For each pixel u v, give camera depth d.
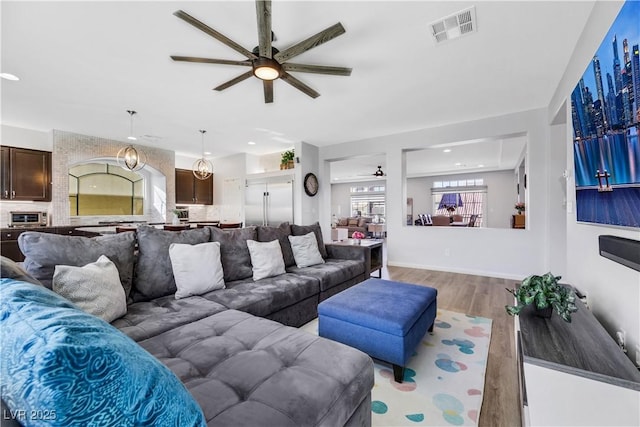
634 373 1.03
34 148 4.77
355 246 3.67
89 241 1.84
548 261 3.82
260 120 4.37
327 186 6.22
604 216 1.51
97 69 2.78
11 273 0.97
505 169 9.30
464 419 1.43
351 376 1.11
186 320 1.66
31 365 0.45
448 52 2.49
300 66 2.23
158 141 5.73
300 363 1.16
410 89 3.24
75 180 5.54
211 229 2.67
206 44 2.38
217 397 0.94
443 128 4.64
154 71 2.82
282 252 3.16
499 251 4.34
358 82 3.07
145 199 6.58
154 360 0.63
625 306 1.42
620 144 1.28
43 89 3.25
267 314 2.17
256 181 6.53
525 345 1.24
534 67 2.73
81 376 0.45
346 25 2.12
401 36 2.26
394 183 5.19
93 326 0.59
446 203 10.34
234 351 1.27
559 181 3.71
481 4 1.92
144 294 2.01
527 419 1.18
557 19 2.05
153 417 0.53
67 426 0.44
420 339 1.97
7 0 1.85
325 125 4.64
